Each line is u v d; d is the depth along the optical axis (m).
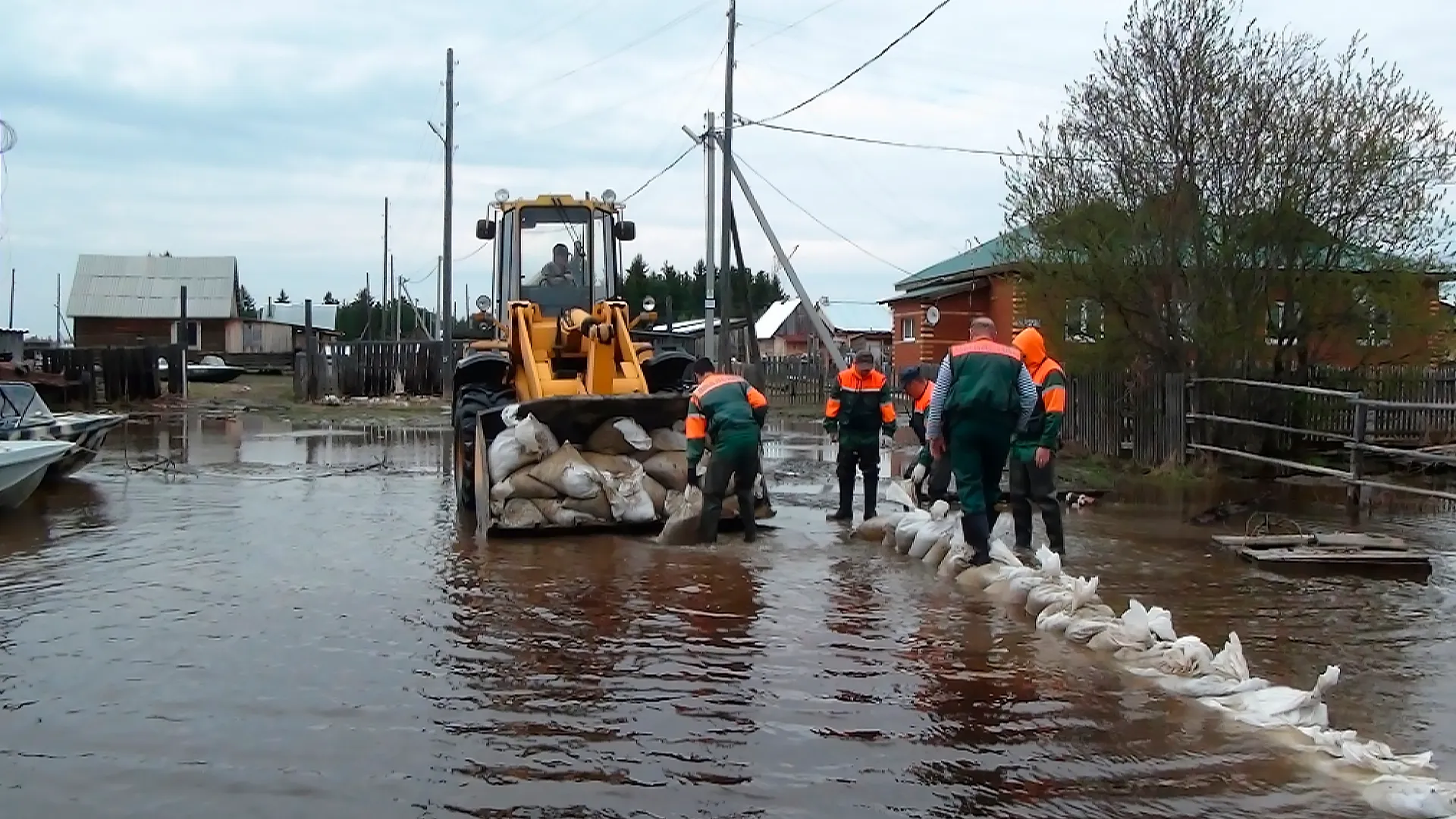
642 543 9.21
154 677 5.57
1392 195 14.06
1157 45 14.38
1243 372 14.45
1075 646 6.16
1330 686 5.29
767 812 4.07
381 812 4.05
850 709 5.14
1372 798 4.18
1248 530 9.66
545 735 4.81
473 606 7.02
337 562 8.42
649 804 4.14
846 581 7.80
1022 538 9.05
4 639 6.26
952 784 4.32
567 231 12.59
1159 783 4.34
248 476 14.13
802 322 57.06
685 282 66.12
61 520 10.45
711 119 25.83
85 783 4.30
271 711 5.09
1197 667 5.54
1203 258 14.22
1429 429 15.20
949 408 7.93
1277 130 13.99
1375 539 8.90
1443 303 16.17
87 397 27.77
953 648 6.11
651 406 9.95
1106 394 15.59
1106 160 14.83
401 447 18.61
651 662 5.84
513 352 10.95
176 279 55.97
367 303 73.88
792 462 16.17
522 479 9.56
